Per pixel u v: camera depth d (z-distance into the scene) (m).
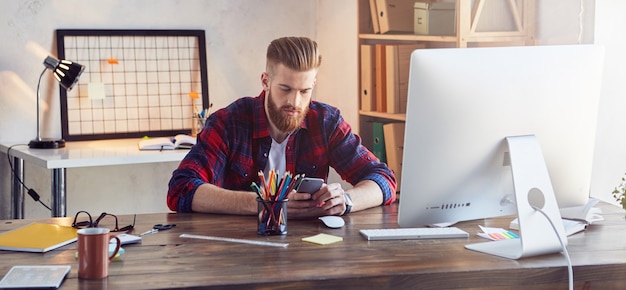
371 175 2.47
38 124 3.91
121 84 4.22
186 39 4.35
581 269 1.77
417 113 1.77
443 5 3.22
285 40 2.39
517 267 1.75
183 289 1.59
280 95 2.38
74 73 3.80
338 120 2.60
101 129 4.19
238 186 2.56
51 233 2.01
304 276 1.66
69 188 4.21
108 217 2.24
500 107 1.84
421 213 1.87
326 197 2.20
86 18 4.16
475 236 2.03
